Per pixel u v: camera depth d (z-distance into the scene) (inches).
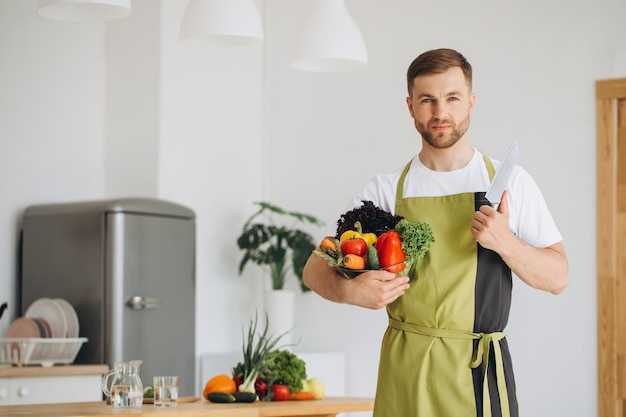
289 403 140.6
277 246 220.2
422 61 90.6
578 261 200.2
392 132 223.5
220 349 222.4
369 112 226.2
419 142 220.2
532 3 208.7
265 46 237.3
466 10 215.8
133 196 212.4
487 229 85.6
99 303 185.8
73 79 212.4
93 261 187.3
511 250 86.5
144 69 212.8
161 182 209.3
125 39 216.4
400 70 223.0
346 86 229.5
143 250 190.7
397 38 223.8
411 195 94.8
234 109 228.8
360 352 223.0
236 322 226.5
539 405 201.3
